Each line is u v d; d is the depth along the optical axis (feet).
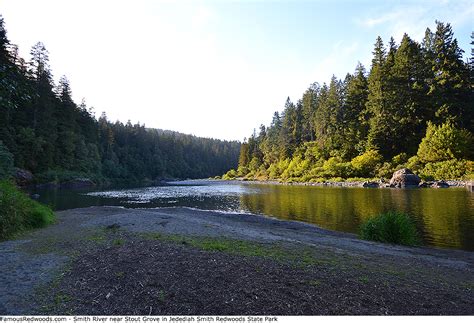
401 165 140.36
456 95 155.02
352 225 49.47
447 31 160.56
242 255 21.81
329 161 188.14
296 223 52.03
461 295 16.46
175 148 429.79
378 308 13.78
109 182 218.18
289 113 299.38
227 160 513.45
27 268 19.86
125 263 19.27
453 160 123.75
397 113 162.81
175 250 22.38
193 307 13.35
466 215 51.70
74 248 25.07
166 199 100.53
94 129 237.86
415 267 23.29
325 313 13.05
